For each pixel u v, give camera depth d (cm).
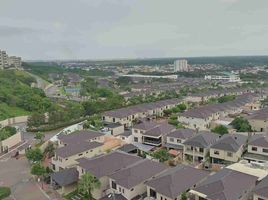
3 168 7744
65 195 6012
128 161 6550
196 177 5641
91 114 14175
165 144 8650
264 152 7275
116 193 5566
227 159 7156
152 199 5325
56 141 9025
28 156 7744
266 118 10125
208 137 7962
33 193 6150
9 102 15238
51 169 7362
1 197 5872
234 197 4716
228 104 13725
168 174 5578
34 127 12025
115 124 11262
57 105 14988
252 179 5347
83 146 7700
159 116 13488
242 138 7862
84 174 5712
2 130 9931
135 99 16962
